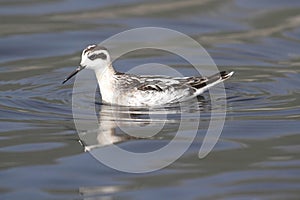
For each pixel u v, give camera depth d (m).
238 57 20.30
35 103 16.92
